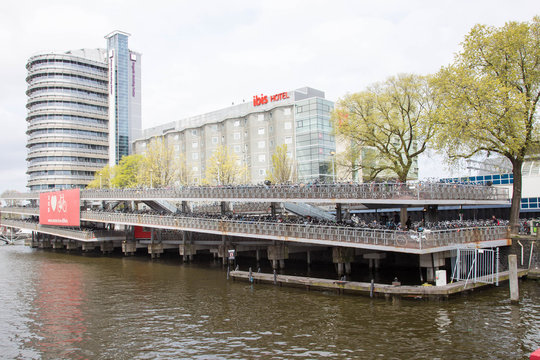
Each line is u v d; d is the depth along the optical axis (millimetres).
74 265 54281
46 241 82875
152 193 53812
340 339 21844
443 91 34906
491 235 33875
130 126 128250
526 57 33125
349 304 28000
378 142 40750
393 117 39969
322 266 44250
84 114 120500
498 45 32969
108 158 125625
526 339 20828
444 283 28969
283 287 34375
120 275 44625
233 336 23234
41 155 116250
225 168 71688
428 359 19000
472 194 35750
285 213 54062
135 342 23109
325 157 74562
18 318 28641
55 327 26375
